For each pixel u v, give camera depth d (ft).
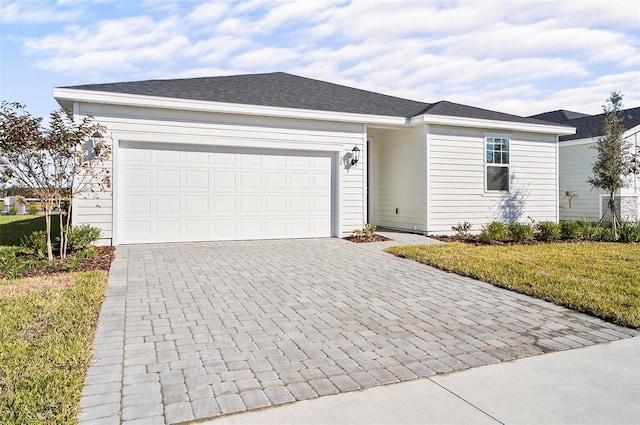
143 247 28.27
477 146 39.52
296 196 34.22
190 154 30.86
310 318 14.80
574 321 14.80
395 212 41.57
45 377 9.48
